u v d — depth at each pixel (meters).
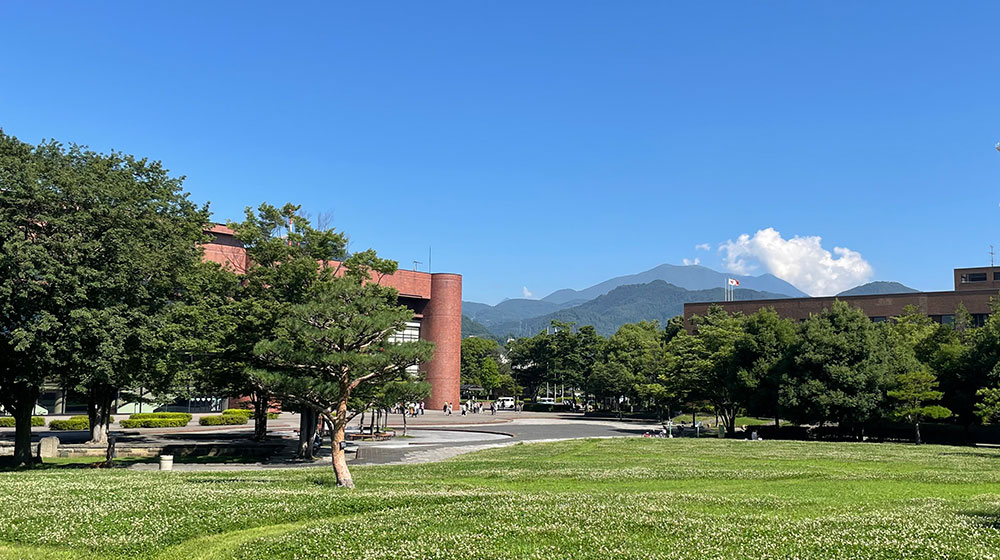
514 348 130.12
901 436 55.31
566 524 15.42
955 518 16.30
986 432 54.22
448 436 56.84
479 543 13.67
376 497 19.16
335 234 39.56
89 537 14.47
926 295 93.81
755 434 53.66
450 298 103.62
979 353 52.38
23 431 33.72
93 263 29.53
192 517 16.23
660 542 13.76
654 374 82.62
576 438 53.25
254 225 39.09
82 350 28.88
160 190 38.56
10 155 30.89
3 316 28.70
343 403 22.89
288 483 23.92
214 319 35.81
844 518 16.38
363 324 22.22
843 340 53.69
